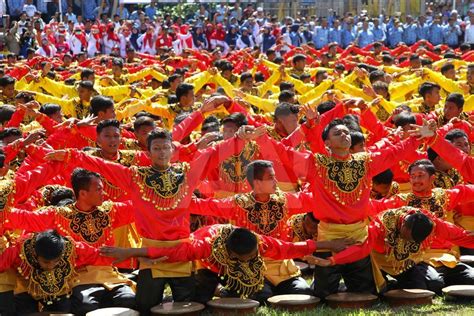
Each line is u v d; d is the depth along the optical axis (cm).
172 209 796
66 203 857
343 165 823
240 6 3672
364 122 1023
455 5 3562
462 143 970
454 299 835
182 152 906
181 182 805
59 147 1027
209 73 1580
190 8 3569
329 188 823
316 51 2702
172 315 765
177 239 802
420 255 849
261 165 838
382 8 3656
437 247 888
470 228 941
